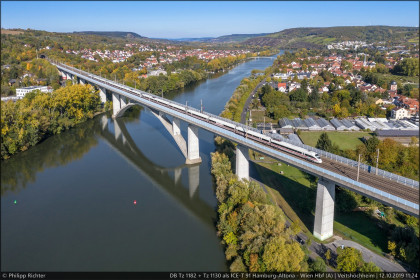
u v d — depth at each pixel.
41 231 82.31
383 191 62.69
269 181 105.94
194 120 114.38
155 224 86.06
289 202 92.94
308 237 76.38
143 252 74.31
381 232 78.12
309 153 81.50
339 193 87.69
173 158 131.25
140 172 119.19
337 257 65.56
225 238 74.25
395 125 158.88
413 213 58.06
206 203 97.56
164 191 104.94
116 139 155.75
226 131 100.94
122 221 87.25
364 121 168.12
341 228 80.25
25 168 121.88
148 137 158.00
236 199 84.00
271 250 62.19
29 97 174.50
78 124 177.88
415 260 65.44
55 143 149.38
